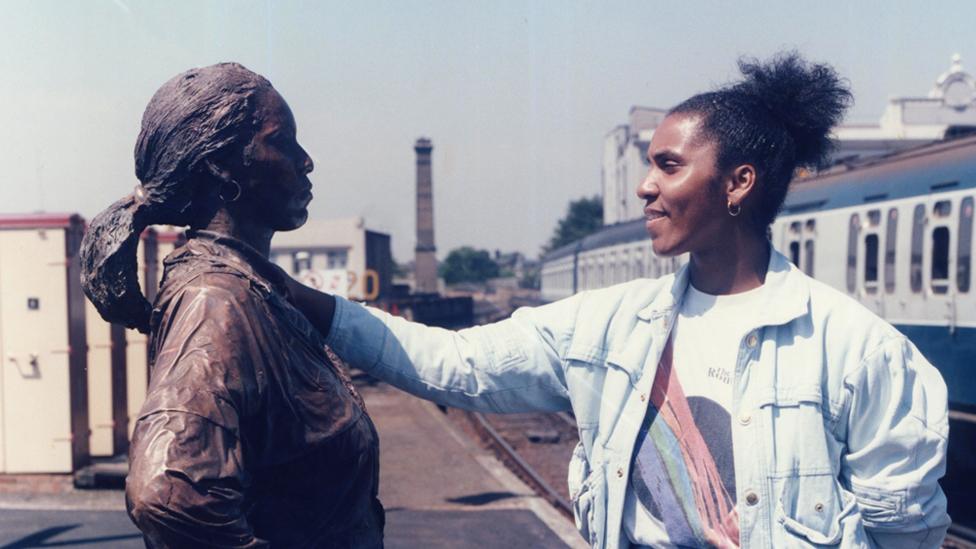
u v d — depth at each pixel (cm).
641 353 204
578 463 222
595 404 211
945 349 842
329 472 165
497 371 218
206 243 166
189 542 139
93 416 764
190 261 164
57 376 698
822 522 183
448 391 216
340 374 182
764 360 191
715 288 205
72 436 697
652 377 201
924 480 183
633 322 209
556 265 1883
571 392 215
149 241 752
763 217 204
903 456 183
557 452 1072
